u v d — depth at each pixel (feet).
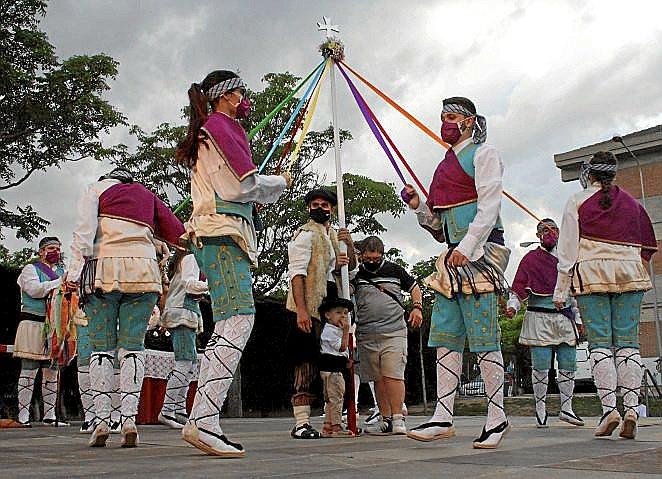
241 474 8.66
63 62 48.85
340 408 17.95
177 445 14.80
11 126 48.08
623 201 15.83
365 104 19.39
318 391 18.38
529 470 9.00
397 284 18.69
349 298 17.99
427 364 53.26
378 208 57.36
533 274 21.62
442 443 14.42
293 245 17.15
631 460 10.23
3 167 49.26
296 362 17.16
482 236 12.81
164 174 54.70
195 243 12.15
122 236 14.55
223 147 11.80
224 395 11.75
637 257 15.69
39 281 24.25
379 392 18.69
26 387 24.70
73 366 32.12
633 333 15.60
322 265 17.19
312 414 38.04
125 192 14.87
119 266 14.40
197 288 22.45
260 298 43.04
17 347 24.36
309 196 17.76
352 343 18.01
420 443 14.57
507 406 42.86
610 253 15.58
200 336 36.06
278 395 41.50
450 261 12.83
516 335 87.97
